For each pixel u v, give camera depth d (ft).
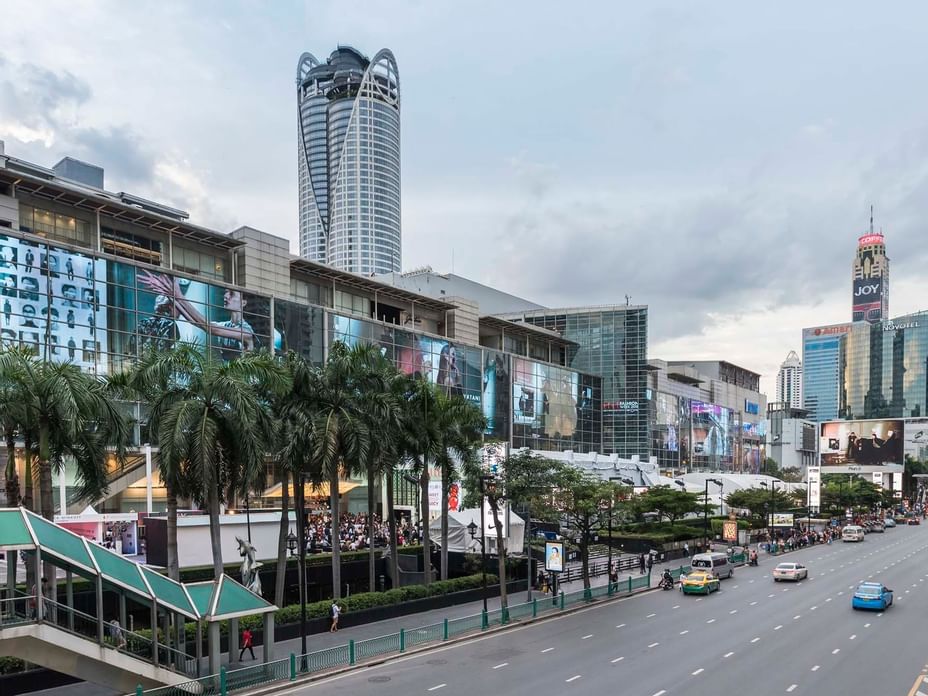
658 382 474.08
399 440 140.87
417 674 89.40
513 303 492.95
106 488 107.04
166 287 194.49
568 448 374.02
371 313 299.58
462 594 140.77
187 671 85.30
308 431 117.60
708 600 145.79
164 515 150.92
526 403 343.46
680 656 96.68
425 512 145.18
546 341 419.13
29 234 165.89
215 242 228.02
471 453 146.00
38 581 72.43
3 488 150.71
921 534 323.78
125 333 183.73
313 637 109.70
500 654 99.50
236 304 213.46
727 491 332.60
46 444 92.43
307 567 144.36
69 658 73.56
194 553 128.67
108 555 80.53
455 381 300.81
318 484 126.82
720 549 232.94
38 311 165.78
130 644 85.05
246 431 101.09
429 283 431.43
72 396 90.33
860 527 298.56
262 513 154.10
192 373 103.60
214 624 84.69
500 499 140.56
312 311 239.30
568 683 84.02
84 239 197.77
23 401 90.63
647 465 336.90
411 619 124.36
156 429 103.96
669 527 249.34
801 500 359.87
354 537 177.27
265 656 90.74
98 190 214.28
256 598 90.84
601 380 409.49
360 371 131.85
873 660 93.61
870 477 507.71
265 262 237.66
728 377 618.44
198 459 98.37
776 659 94.48
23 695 79.30
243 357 110.22
